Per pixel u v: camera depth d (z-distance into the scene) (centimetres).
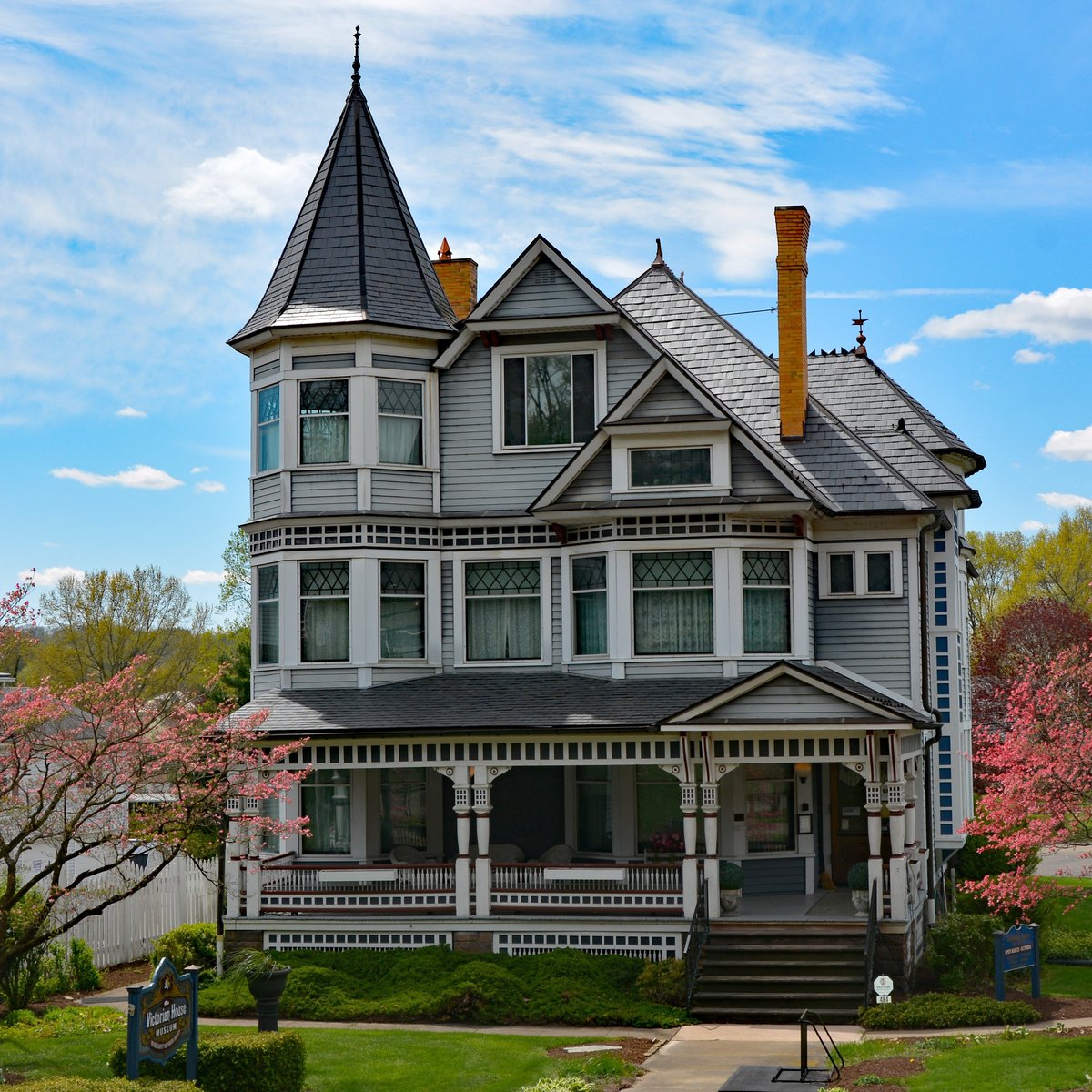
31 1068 1650
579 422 2612
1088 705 1842
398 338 2623
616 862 2489
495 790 2597
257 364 2709
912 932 2244
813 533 2581
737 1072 1647
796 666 2170
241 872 2364
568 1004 2048
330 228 2714
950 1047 1717
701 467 2467
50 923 2109
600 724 2253
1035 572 7119
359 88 2844
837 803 2627
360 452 2583
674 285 2916
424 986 2142
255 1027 1958
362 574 2578
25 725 1670
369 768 2561
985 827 1877
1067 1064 1563
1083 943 2691
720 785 2498
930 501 2505
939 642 2725
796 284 2641
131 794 1761
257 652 2694
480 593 2631
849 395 2947
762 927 2180
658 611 2489
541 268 2611
